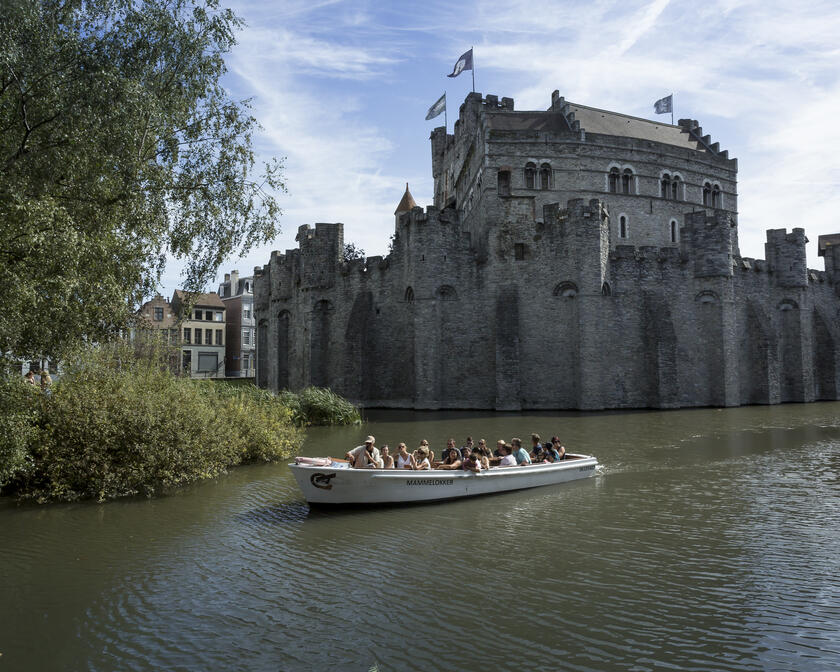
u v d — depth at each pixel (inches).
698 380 1855.3
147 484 727.1
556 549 510.3
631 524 577.6
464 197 2522.1
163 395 778.2
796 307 2079.2
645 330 1797.5
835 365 2153.1
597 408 1718.8
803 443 1054.4
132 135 597.0
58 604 413.7
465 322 1868.8
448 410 1806.1
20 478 692.7
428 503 661.3
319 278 2174.0
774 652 341.1
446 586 436.8
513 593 422.9
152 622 387.2
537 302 1806.1
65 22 616.1
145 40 648.4
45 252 517.7
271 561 489.7
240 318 3777.1
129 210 613.6
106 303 591.8
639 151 2288.4
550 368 1780.3
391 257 2009.1
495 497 688.4
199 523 590.6
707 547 510.6
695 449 991.6
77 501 672.4
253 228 735.7
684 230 1900.8
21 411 631.2
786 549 503.5
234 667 333.7
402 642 357.7
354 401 1967.3
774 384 1947.6
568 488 727.7
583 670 325.1
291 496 694.5
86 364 769.6
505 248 1843.0
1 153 586.9
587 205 1785.2
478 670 327.0
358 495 638.5
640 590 425.4
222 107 739.4
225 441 827.4
